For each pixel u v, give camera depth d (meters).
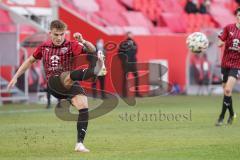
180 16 96.25
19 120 50.19
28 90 72.25
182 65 83.81
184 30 95.31
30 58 33.12
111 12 91.25
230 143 35.28
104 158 30.08
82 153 31.89
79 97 32.62
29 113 56.75
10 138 38.50
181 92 83.31
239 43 44.25
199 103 66.38
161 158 30.02
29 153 32.22
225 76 45.72
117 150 32.94
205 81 83.75
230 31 44.47
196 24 97.19
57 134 40.44
